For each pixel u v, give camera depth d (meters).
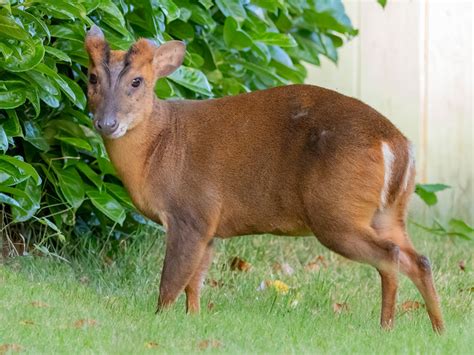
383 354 9.14
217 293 11.68
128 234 13.37
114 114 10.35
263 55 13.68
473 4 17.50
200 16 13.15
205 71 13.95
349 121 10.10
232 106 10.75
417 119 17.52
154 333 9.48
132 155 10.68
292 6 14.76
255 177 10.45
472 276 13.06
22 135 11.56
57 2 11.32
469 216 17.42
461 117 17.58
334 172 9.98
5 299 10.23
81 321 9.61
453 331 10.08
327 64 18.05
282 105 10.55
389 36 17.72
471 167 17.53
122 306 10.54
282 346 9.30
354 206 9.95
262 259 13.61
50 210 12.64
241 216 10.59
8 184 11.37
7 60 11.18
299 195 10.24
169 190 10.62
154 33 12.63
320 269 12.84
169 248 10.62
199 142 10.65
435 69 17.56
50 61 11.77
